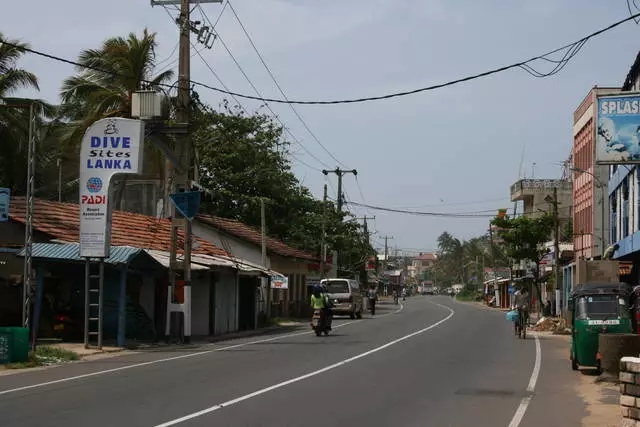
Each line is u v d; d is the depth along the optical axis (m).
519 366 19.16
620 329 17.19
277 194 55.75
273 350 22.98
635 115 22.30
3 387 13.95
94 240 22.12
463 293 140.12
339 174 63.09
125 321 25.08
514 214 68.31
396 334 31.48
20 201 27.25
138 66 36.09
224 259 34.41
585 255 49.56
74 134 37.03
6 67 37.22
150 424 10.06
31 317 25.03
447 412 11.66
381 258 146.75
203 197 26.98
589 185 48.84
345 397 12.95
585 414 11.73
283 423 10.31
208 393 13.20
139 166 22.17
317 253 59.50
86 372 16.64
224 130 55.28
